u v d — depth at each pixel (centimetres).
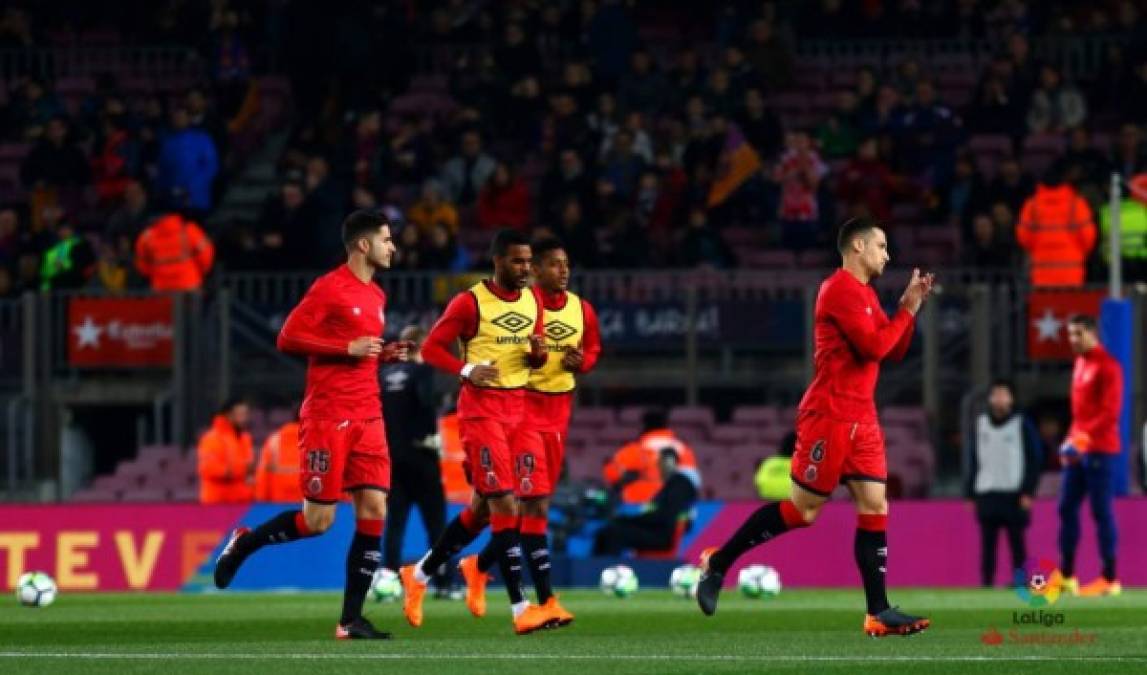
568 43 9300
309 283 7650
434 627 4128
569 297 4034
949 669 3002
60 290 7750
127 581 6334
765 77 9062
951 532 6184
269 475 6369
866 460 3541
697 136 8481
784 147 8644
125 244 8062
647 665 3084
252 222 8925
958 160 8288
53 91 9656
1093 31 9256
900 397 7662
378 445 3644
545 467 3897
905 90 8731
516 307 3809
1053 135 8700
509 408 3812
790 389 7519
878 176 8162
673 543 6138
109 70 9994
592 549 6253
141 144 9069
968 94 9162
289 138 9425
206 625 4275
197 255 7588
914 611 4638
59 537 6375
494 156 9006
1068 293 7031
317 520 3644
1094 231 7200
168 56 10056
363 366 3619
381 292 3644
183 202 8425
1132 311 6669
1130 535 6094
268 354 7569
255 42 9731
